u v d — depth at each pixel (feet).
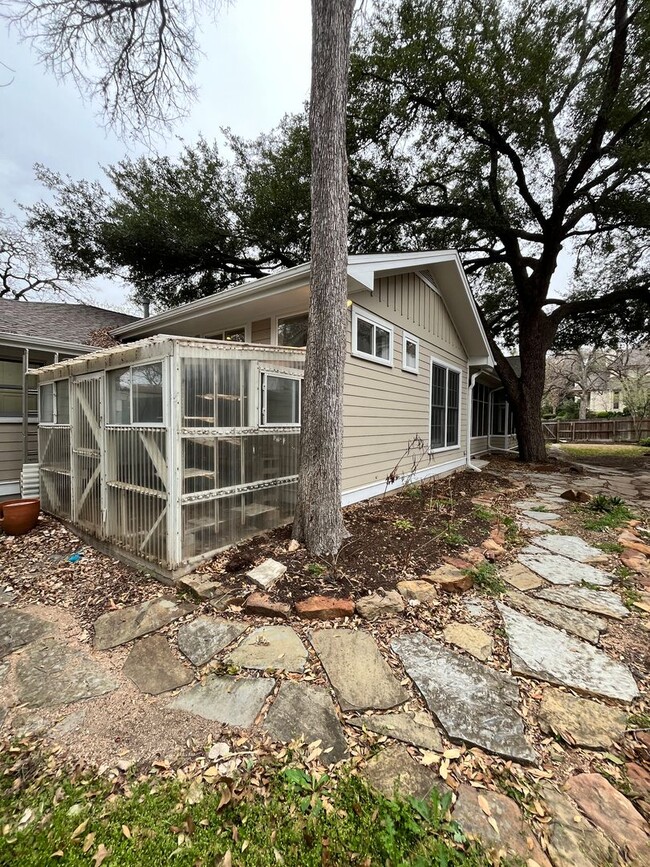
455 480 25.18
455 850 3.86
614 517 15.97
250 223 33.73
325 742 5.23
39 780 4.82
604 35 24.94
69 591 10.28
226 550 11.21
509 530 14.21
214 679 6.57
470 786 4.58
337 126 10.50
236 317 18.30
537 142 28.94
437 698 5.98
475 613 8.49
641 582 10.02
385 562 10.58
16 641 8.05
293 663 6.82
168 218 31.19
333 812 4.29
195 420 10.17
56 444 15.93
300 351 13.71
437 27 23.81
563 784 4.60
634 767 4.82
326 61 10.29
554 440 70.74
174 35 16.38
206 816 4.31
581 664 6.79
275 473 13.00
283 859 3.88
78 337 22.09
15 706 6.15
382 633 7.68
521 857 3.80
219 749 5.18
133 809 4.42
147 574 10.77
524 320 36.14
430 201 34.35
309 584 9.23
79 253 33.88
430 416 24.32
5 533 14.84
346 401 15.93
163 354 9.78
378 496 18.72
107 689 6.48
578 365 95.71
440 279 24.02
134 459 11.12
